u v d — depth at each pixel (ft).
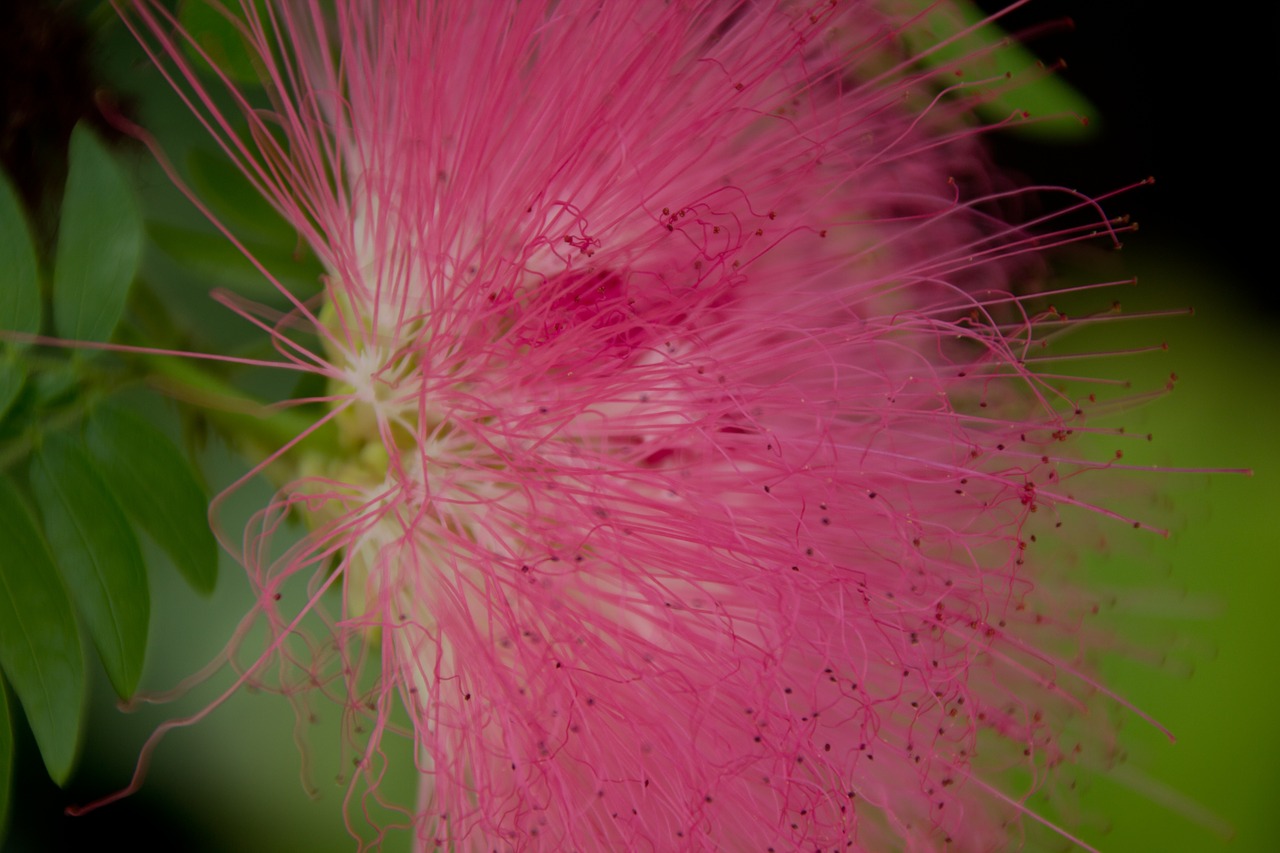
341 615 0.60
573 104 0.60
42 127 0.59
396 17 0.60
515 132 0.60
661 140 0.61
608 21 0.61
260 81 0.61
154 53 0.61
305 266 0.62
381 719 0.59
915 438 0.63
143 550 0.57
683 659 0.60
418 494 0.60
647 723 0.60
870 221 0.63
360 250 0.61
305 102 0.60
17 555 0.57
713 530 0.60
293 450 0.60
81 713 0.56
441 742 0.60
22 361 0.57
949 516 0.63
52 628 0.57
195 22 0.61
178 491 0.57
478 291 0.60
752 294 0.62
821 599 0.61
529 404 0.60
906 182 0.64
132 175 0.61
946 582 0.62
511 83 0.60
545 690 0.60
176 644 0.64
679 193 0.62
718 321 0.61
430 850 0.60
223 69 0.61
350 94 0.61
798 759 0.60
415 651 0.60
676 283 0.61
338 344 0.60
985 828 0.64
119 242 0.57
